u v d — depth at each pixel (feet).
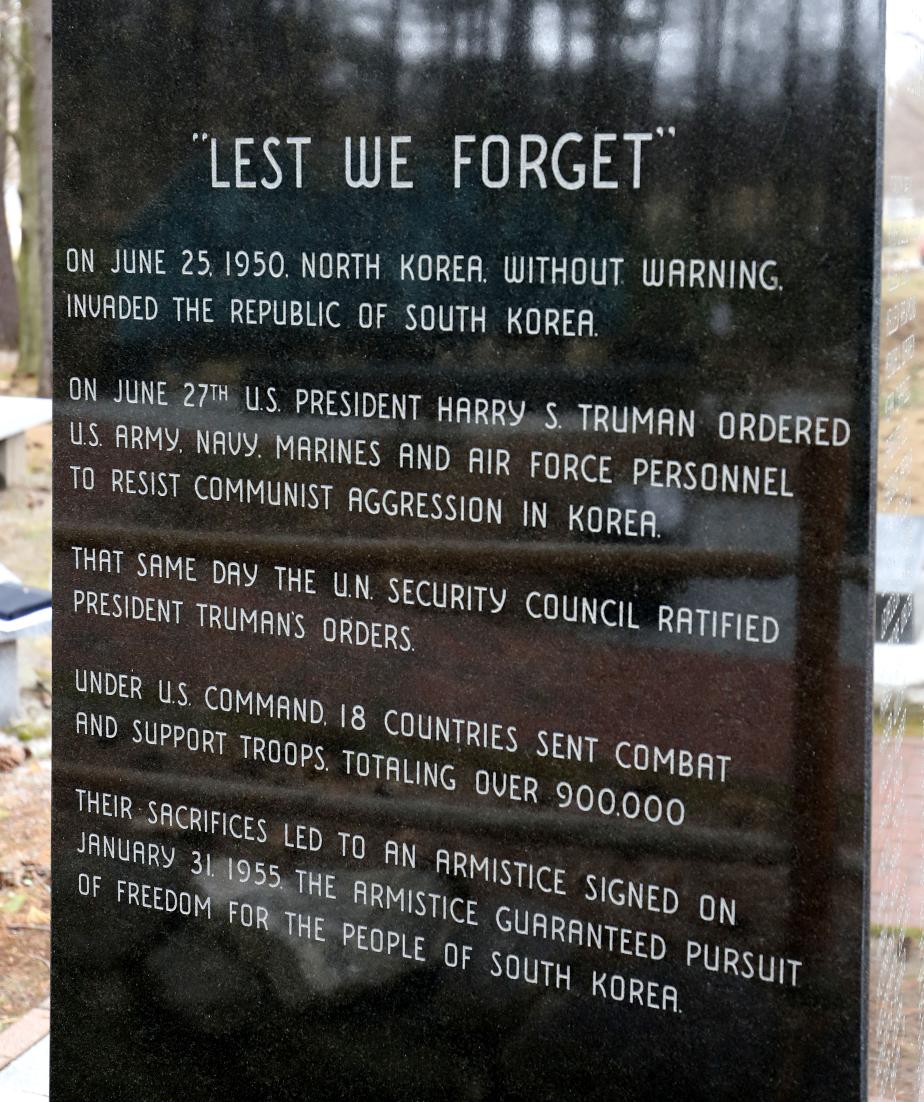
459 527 10.10
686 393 9.30
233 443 10.82
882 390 8.91
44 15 37.17
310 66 10.27
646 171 9.26
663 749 9.62
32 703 23.18
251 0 10.41
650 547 9.51
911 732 10.98
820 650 9.09
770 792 9.32
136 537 11.27
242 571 10.90
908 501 10.24
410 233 10.05
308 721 10.78
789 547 9.10
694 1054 9.74
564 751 9.93
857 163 8.68
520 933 10.21
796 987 9.39
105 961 11.76
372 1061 10.85
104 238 11.12
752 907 9.45
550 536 9.81
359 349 10.31
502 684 10.08
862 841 9.10
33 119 40.22
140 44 10.82
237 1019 11.31
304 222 10.41
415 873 10.53
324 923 10.90
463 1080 10.52
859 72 8.62
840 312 8.82
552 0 9.43
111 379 11.22
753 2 8.85
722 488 9.25
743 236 9.03
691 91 9.08
